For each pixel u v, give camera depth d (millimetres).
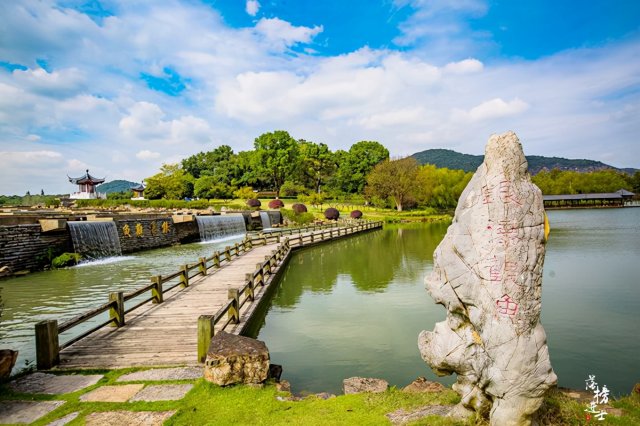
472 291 3883
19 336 10281
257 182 88125
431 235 41250
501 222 3770
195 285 14359
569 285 16172
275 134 79562
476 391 4039
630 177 110500
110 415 5316
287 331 11484
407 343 10344
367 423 4797
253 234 40625
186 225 33938
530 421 3650
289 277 19953
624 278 17359
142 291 10422
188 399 5738
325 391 7609
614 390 7551
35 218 19922
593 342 9977
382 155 92688
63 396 5879
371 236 41438
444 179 79438
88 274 18531
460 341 4070
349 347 10117
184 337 8531
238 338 6652
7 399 5781
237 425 4992
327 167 92812
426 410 4973
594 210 83500
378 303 14500
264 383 6398
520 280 3660
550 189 102938
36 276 18062
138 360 7293
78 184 72375
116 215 26562
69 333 10547
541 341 3633
